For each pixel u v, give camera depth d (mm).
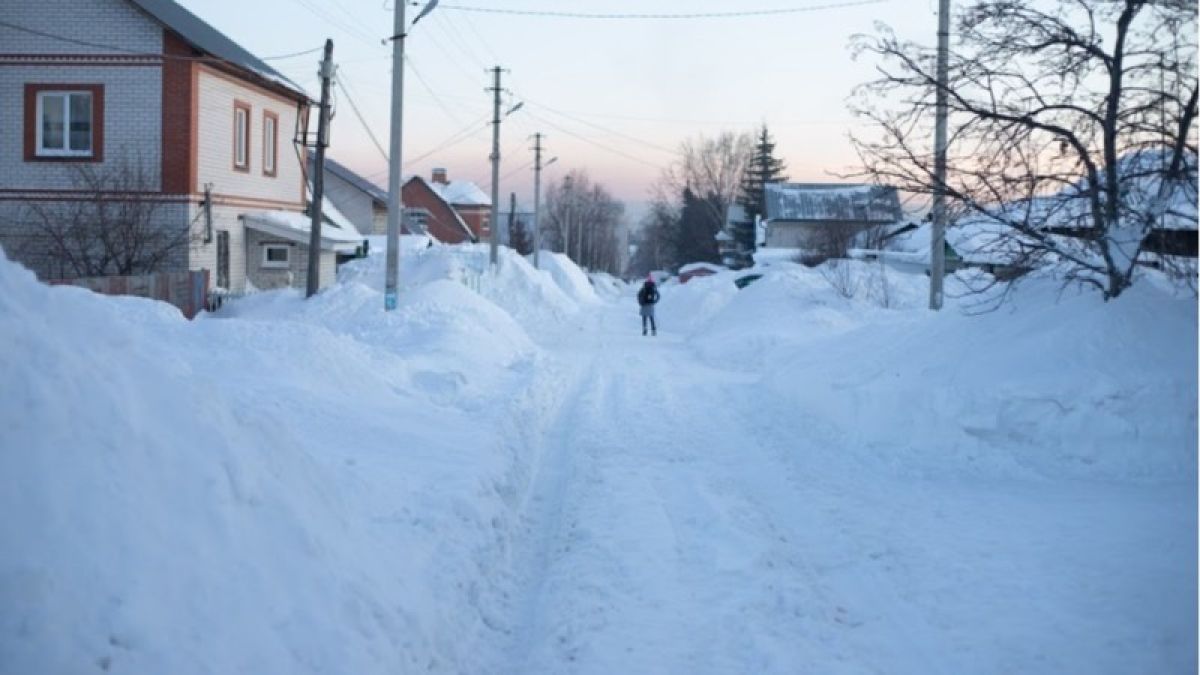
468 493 8727
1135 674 5750
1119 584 7062
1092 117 11859
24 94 27047
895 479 10594
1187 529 8266
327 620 5164
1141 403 10734
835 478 10695
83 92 27094
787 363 18438
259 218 30922
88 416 4633
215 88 28625
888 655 6148
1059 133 11961
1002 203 12203
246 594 4809
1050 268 12945
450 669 5863
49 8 26922
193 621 4379
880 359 13789
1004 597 6969
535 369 19938
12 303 4754
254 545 5199
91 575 4059
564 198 126062
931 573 7527
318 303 24938
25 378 4422
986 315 13070
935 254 20094
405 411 12852
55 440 4359
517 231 96500
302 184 35500
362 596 5699
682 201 114125
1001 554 7852
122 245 26453
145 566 4328
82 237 26344
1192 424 10609
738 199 106750
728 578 7520
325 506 6453
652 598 7148
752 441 13008
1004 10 12008
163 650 4070
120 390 5004
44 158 27031
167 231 27156
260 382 12039
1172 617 6469
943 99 12219
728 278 46844
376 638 5414
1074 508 9133
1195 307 11547
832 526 8844
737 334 26750
